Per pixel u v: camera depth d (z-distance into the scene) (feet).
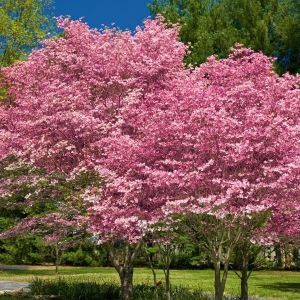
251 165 33.78
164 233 44.75
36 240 117.50
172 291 49.62
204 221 37.22
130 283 47.62
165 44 49.93
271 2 98.73
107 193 38.52
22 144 45.98
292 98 38.47
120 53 48.62
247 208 31.60
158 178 33.50
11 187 48.78
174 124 34.78
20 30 81.71
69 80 50.62
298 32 90.27
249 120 34.24
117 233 37.09
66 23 53.11
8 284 71.97
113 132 40.93
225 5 100.73
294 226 39.14
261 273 94.68
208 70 47.67
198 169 32.91
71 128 43.62
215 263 36.35
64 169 45.24
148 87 47.57
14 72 54.90
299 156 33.55
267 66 47.19
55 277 82.99
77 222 45.21
